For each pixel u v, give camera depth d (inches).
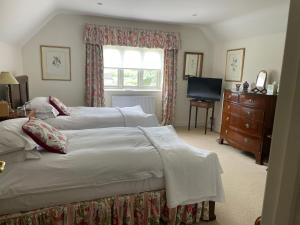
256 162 148.5
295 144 17.4
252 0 133.3
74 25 190.2
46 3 143.3
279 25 152.4
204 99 214.2
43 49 187.0
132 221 79.1
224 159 153.9
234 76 203.0
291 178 17.9
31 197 67.4
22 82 161.3
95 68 196.4
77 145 87.7
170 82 219.1
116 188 76.4
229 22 186.1
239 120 163.6
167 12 170.2
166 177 79.2
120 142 92.8
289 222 18.5
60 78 194.9
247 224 88.3
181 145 91.9
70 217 71.4
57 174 69.9
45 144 77.6
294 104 17.4
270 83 165.2
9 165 69.3
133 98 214.5
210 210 89.0
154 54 221.0
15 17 124.3
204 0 138.0
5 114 111.7
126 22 201.3
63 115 144.4
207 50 229.5
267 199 20.9
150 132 107.4
